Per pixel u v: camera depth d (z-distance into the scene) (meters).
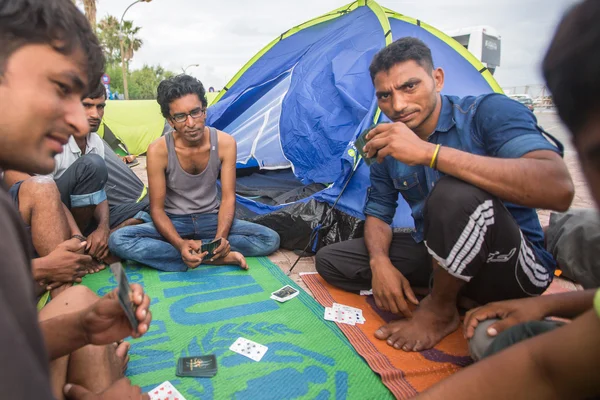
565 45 0.51
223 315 2.12
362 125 3.07
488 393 0.78
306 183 3.97
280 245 3.20
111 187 3.62
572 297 1.42
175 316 2.11
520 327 1.09
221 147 2.87
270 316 2.11
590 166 0.53
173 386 1.54
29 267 0.63
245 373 1.66
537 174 1.45
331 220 3.00
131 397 1.13
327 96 3.96
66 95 0.76
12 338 0.40
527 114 1.69
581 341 0.70
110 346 1.35
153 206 2.73
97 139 3.26
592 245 1.70
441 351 1.80
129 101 8.91
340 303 2.26
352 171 2.97
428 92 1.85
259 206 3.51
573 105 0.51
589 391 0.71
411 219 2.89
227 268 2.76
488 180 1.51
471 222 1.55
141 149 8.65
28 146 0.73
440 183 1.65
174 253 2.69
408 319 1.94
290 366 1.71
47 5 0.68
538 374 0.75
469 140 1.83
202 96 2.59
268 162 4.38
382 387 1.59
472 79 3.47
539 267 1.74
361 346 1.84
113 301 1.02
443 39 3.63
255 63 5.07
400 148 1.66
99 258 2.67
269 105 4.45
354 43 3.98
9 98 0.69
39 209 2.12
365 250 2.31
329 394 1.55
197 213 2.93
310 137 3.92
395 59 1.83
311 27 4.74
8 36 0.66
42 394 0.42
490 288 1.81
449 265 1.63
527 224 1.82
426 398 0.81
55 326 1.06
